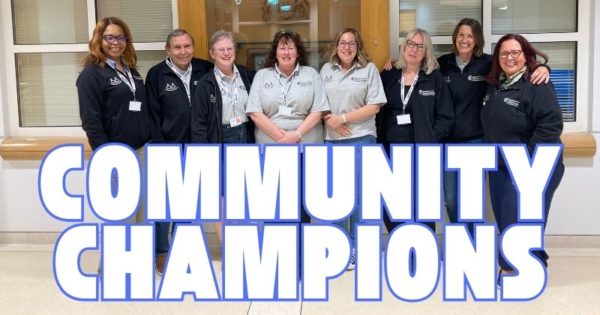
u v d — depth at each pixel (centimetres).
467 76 345
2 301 308
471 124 347
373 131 347
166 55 396
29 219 403
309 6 384
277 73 342
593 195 376
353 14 381
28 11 402
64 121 407
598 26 368
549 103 302
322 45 386
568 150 370
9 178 400
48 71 406
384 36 373
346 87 340
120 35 327
